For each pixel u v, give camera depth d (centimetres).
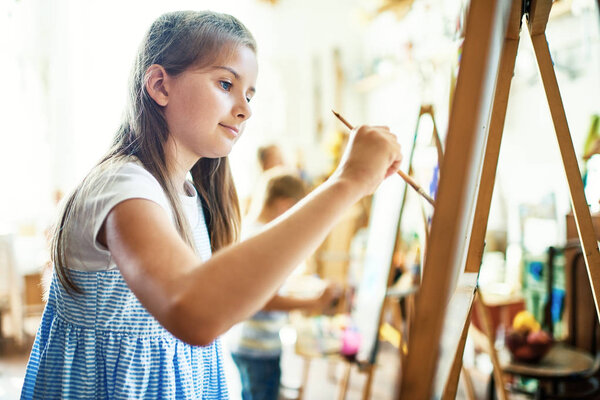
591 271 95
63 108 523
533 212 322
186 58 78
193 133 79
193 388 85
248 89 84
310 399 293
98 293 76
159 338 80
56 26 521
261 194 231
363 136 68
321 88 591
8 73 508
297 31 595
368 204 439
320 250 431
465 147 42
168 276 56
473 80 42
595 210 222
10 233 376
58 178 522
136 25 539
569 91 308
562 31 310
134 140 80
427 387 41
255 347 196
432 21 423
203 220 99
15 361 351
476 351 304
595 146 227
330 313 327
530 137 337
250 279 55
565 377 177
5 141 507
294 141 595
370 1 475
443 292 42
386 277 192
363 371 205
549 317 238
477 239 89
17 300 378
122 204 64
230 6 575
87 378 77
